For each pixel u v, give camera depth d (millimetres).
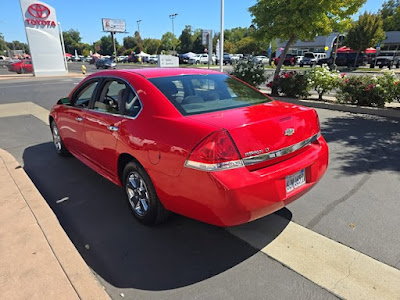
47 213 3180
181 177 2410
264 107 2939
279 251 2680
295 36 11000
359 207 3363
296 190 2639
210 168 2227
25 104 10953
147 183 2822
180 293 2234
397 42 42688
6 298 2100
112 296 2223
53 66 26453
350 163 4609
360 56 34812
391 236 2840
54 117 4895
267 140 2432
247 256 2629
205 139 2266
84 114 3795
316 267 2467
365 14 31906
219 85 3410
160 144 2555
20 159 5176
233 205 2236
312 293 2205
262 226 3066
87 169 4688
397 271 2395
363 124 6992
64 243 2689
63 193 3906
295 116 2725
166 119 2641
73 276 2307
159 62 20609
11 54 103125
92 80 3947
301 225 3062
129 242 2861
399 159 4727
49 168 4750
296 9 10078
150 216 2957
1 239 2740
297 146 2684
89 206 3562
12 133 6906
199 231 3012
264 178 2334
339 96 9188
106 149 3365
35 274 2322
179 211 2604
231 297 2184
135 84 3100
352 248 2686
